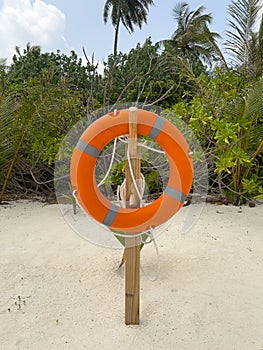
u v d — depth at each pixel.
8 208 5.36
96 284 2.97
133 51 8.30
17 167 5.91
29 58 9.99
